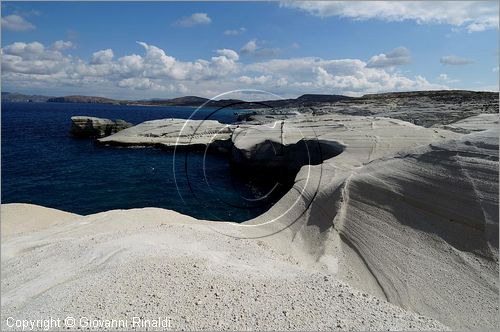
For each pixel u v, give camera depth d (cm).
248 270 747
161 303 562
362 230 1127
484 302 769
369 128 2909
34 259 862
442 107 5044
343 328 518
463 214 1019
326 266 984
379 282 909
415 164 1332
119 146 4194
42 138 5156
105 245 860
